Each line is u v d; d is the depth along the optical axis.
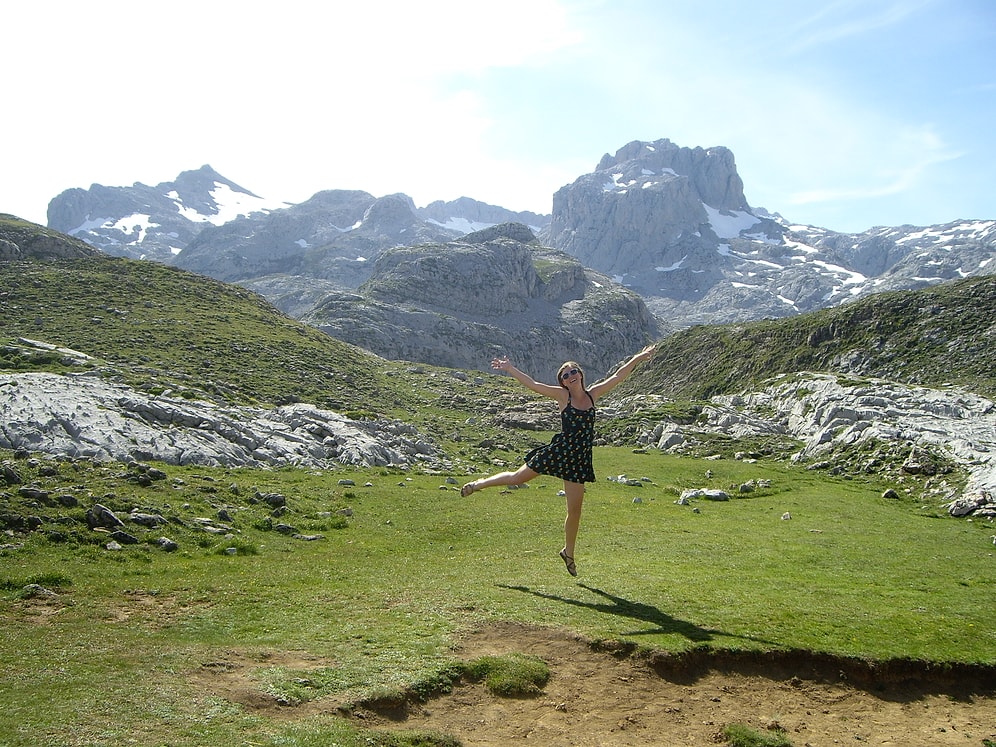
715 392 78.62
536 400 71.50
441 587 14.50
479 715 9.48
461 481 32.88
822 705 10.70
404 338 185.75
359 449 36.19
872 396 50.28
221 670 9.98
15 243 73.38
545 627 11.92
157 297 69.69
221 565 16.41
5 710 8.42
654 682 10.68
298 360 63.31
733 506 29.48
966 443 36.12
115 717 8.41
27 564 15.02
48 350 44.16
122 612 12.68
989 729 10.47
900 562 19.17
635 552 19.55
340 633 11.59
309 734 8.27
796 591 15.16
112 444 26.28
